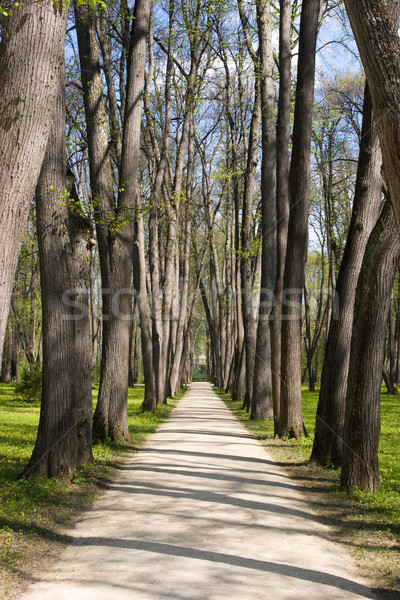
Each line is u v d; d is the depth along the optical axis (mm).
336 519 7633
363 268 9148
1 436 15414
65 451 9539
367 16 4246
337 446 11328
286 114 15695
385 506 8164
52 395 9555
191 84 23984
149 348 22078
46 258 9602
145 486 9398
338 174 32406
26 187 5449
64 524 7188
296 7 18891
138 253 21141
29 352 39219
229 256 42719
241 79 25016
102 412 14633
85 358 11055
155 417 20875
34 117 5469
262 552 6207
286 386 15320
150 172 26438
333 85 26922
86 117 14164
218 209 42281
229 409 26812
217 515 7641
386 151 4219
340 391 11320
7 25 5488
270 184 19188
